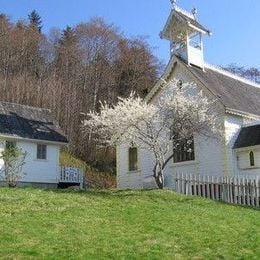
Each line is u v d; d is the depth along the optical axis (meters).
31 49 75.81
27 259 10.90
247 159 29.09
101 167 54.62
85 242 12.75
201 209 19.53
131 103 26.92
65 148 55.72
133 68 72.81
